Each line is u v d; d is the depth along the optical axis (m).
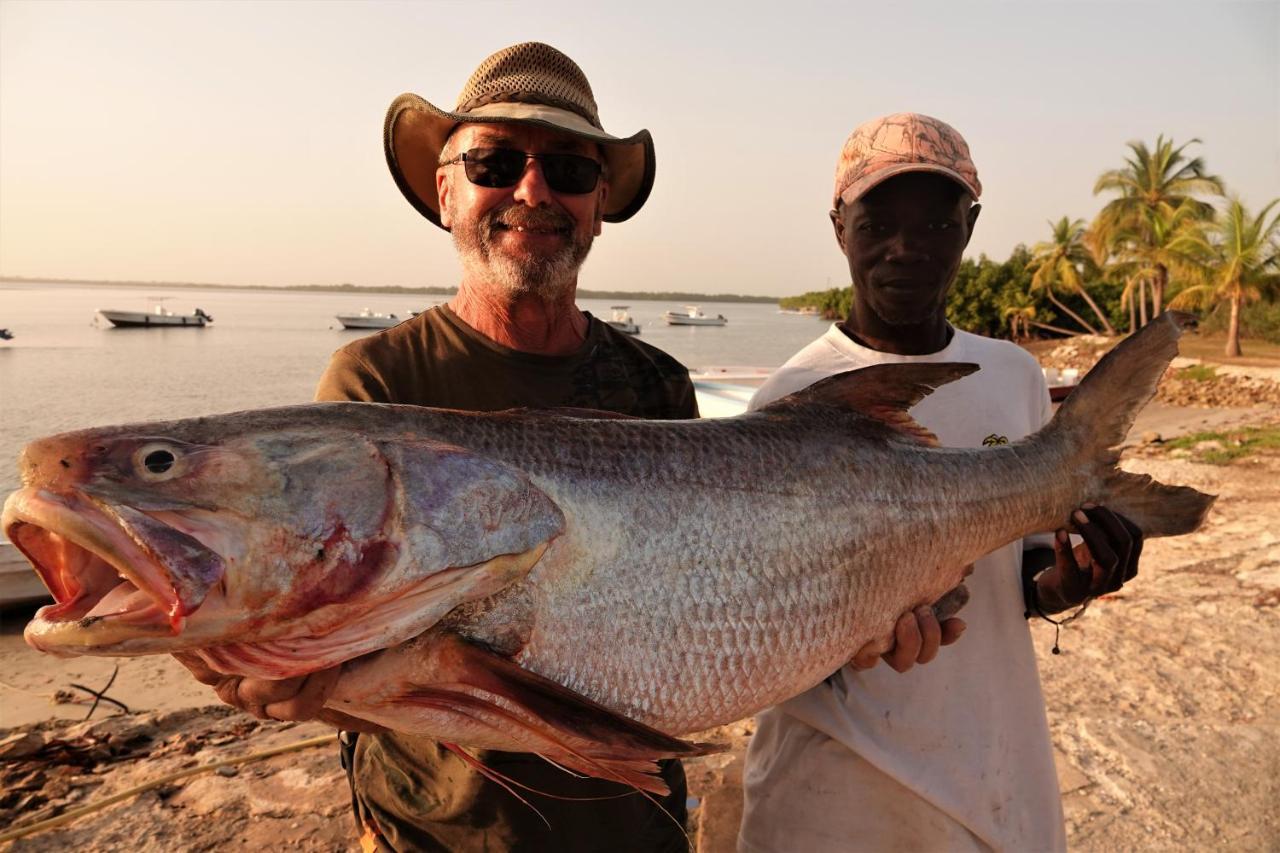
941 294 2.62
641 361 2.79
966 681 2.53
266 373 32.59
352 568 1.68
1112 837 3.48
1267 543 7.95
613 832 2.37
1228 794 3.74
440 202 2.80
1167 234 43.72
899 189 2.52
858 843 2.47
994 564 2.63
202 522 1.59
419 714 1.81
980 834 2.45
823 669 2.26
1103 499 2.62
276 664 1.68
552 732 1.74
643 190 3.13
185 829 3.68
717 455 2.17
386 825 2.38
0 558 7.47
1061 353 43.03
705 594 2.05
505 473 1.86
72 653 1.54
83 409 23.16
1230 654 5.27
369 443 1.77
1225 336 46.38
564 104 2.57
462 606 1.80
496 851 2.26
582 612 1.92
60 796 4.11
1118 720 4.40
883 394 2.43
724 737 4.59
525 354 2.55
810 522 2.21
